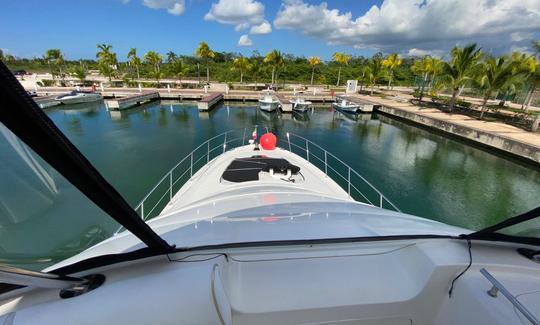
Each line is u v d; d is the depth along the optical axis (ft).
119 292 2.95
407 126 61.67
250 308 3.62
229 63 159.43
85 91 84.89
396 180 29.84
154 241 3.24
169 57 135.85
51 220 5.10
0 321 2.50
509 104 82.79
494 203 25.25
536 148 34.24
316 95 101.14
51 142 1.65
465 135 46.91
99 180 2.13
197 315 2.89
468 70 59.47
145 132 48.52
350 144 44.86
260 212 7.53
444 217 22.88
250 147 19.03
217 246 4.02
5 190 4.65
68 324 2.55
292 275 4.07
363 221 6.46
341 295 3.85
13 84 1.25
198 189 12.46
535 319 3.15
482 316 3.48
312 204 9.33
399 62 118.93
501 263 3.97
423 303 3.96
